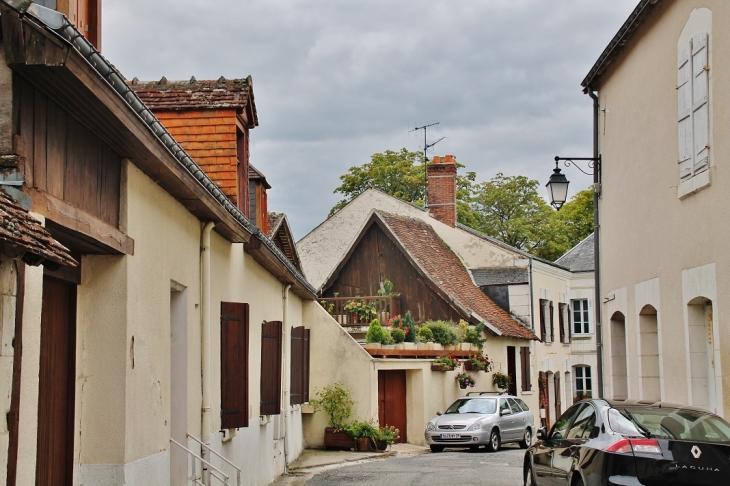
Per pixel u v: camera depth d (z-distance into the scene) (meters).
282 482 16.55
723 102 10.08
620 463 8.11
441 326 28.44
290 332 20.45
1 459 5.01
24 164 5.52
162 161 7.95
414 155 49.75
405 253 31.73
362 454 22.33
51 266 5.26
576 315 40.16
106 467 7.55
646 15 12.70
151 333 8.59
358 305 29.22
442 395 27.25
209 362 11.16
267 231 19.80
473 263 36.06
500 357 31.92
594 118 15.84
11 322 5.14
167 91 14.27
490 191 52.75
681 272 11.51
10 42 5.36
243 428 13.64
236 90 14.20
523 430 25.50
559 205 15.34
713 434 8.48
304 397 21.16
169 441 9.27
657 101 12.49
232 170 13.88
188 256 10.41
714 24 10.34
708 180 10.47
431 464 19.06
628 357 13.96
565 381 39.06
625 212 14.09
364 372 23.97
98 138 7.12
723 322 10.10
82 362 7.61
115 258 7.72
